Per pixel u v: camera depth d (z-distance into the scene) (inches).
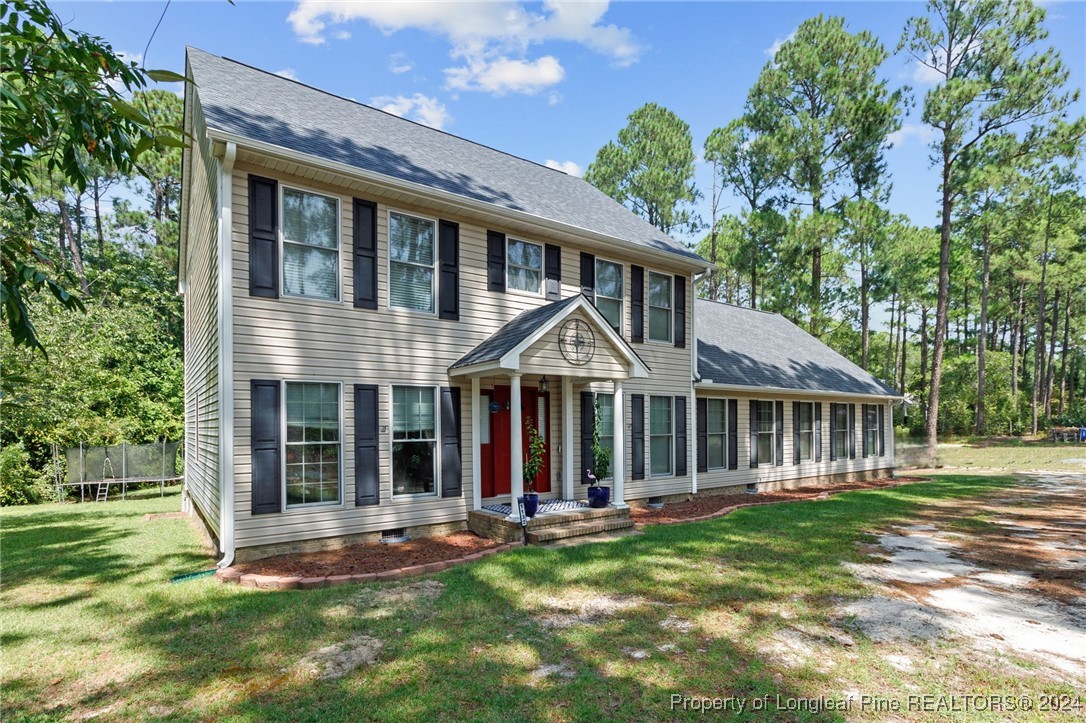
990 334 1872.5
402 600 231.9
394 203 350.6
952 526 386.6
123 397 751.1
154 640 195.0
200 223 402.6
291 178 312.3
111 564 298.4
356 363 330.6
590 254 450.0
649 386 484.4
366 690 159.6
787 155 958.4
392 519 339.9
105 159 123.0
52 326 627.2
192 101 385.7
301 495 310.5
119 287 967.6
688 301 522.3
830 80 937.5
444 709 149.9
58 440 627.2
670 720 144.8
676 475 502.6
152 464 646.5
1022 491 574.9
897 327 1718.8
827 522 397.7
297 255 315.9
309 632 199.8
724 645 188.9
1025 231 1267.2
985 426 1318.9
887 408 762.2
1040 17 867.4
